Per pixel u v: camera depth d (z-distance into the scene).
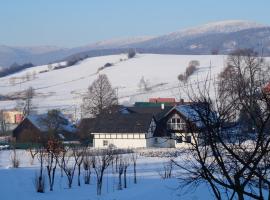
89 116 107.19
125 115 83.38
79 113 129.75
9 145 81.62
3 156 66.81
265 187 15.76
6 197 35.72
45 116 91.00
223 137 14.25
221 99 16.73
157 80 169.50
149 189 26.45
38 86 188.88
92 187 39.22
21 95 172.25
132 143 80.50
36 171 49.41
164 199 23.92
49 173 39.75
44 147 60.97
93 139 82.12
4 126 107.62
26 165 55.53
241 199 13.57
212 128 13.51
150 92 152.25
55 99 157.75
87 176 42.00
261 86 14.10
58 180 43.91
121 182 40.22
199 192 23.25
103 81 136.50
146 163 54.44
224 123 14.09
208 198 22.16
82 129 86.50
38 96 165.88
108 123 82.38
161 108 93.88
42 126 88.25
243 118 14.13
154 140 81.50
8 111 124.12
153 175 44.03
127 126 81.12
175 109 78.81
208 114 13.53
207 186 23.66
